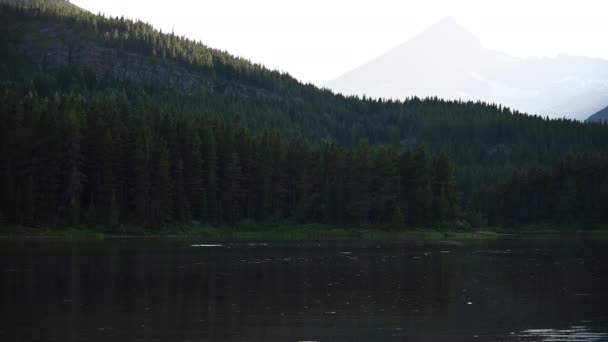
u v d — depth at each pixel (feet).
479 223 556.10
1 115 433.89
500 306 161.48
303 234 472.03
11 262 248.11
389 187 513.04
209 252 304.30
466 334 131.44
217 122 596.29
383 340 126.52
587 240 445.78
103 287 187.73
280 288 188.55
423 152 534.37
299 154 536.01
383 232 490.08
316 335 130.21
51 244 342.44
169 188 451.12
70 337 127.13
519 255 299.17
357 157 510.58
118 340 125.18
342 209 512.22
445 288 189.78
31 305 158.92
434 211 517.55
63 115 445.78
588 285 196.34
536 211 640.17
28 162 424.87
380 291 183.83
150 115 540.11
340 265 249.34
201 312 151.74
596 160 651.66
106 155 437.17
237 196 498.28
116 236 414.62
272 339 126.72
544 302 166.71
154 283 196.03
